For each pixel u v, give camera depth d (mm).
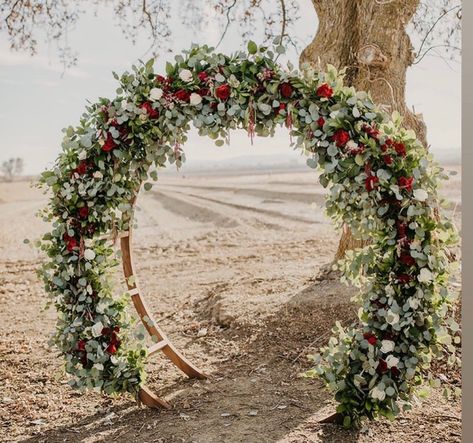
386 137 3492
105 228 4012
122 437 3805
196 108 3760
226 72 3701
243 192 33875
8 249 13508
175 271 9859
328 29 6242
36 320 7230
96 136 3814
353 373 3658
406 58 6121
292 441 3592
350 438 3617
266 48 3688
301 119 3648
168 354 4703
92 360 3969
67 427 4031
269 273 7754
